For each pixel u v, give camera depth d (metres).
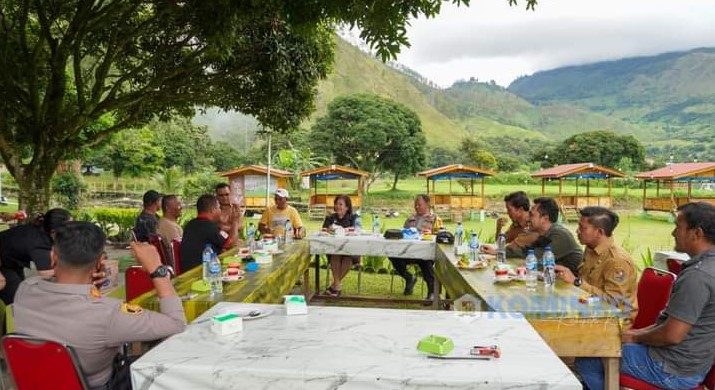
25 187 6.79
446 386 1.81
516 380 1.81
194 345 2.14
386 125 34.34
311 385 1.86
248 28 6.78
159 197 5.87
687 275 2.52
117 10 6.33
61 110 6.76
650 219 23.02
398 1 3.38
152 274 2.35
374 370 1.88
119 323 2.08
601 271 3.37
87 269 2.11
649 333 2.66
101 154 29.69
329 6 3.67
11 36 7.07
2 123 6.66
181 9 5.96
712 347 2.52
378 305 6.15
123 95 7.18
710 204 2.67
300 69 7.43
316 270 6.39
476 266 4.02
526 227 5.20
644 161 42.66
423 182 49.03
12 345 2.00
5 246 3.94
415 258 5.92
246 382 1.88
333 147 35.69
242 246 5.17
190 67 7.27
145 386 1.92
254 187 20.70
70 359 1.98
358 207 22.56
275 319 2.52
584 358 2.90
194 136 41.16
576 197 23.31
